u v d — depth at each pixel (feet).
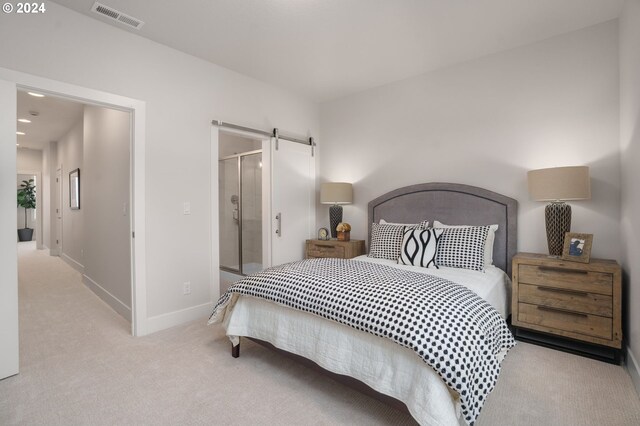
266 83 12.44
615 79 8.32
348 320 5.14
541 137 9.37
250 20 8.25
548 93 9.26
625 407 5.65
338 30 8.77
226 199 17.92
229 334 7.28
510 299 9.39
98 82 8.09
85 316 10.38
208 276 10.50
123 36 8.58
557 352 7.83
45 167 24.30
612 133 8.34
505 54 9.95
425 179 11.63
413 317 4.69
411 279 6.09
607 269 7.28
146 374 6.79
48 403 5.77
